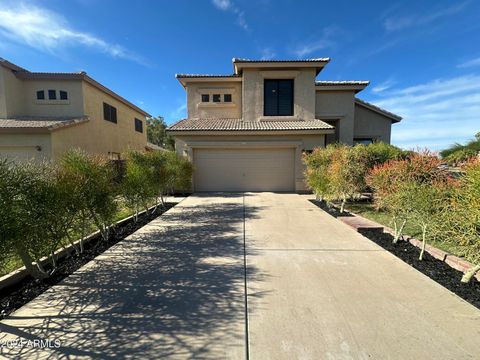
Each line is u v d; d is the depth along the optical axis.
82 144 16.25
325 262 4.51
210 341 2.57
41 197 3.89
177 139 13.65
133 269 4.30
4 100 15.09
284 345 2.49
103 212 5.58
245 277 3.95
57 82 16.31
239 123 14.91
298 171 13.61
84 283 3.82
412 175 5.50
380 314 2.97
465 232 3.48
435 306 3.14
